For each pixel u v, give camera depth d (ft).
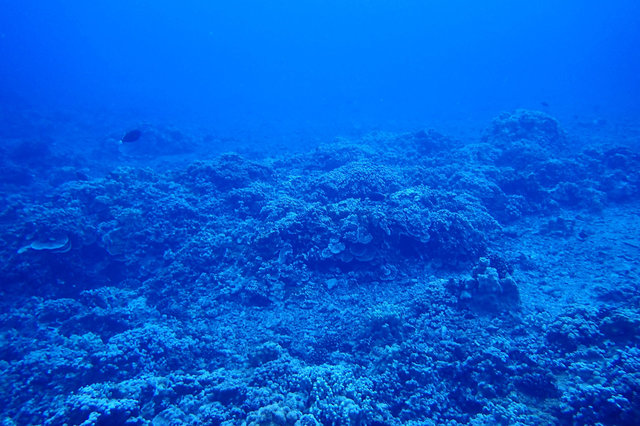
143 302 38.45
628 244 43.27
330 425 21.75
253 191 52.65
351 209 42.52
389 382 26.25
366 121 161.07
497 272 35.47
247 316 35.37
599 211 53.11
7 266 37.68
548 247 45.27
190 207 49.44
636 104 161.99
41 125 127.54
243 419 22.30
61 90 247.70
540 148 66.59
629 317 26.00
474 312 32.30
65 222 42.09
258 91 316.40
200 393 25.38
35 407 25.35
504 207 53.57
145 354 29.84
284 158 80.02
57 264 39.93
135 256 43.91
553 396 23.61
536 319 31.22
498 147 71.20
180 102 233.76
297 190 56.54
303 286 38.09
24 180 75.51
